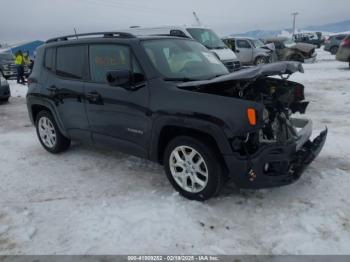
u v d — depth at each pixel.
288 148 3.20
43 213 3.56
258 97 3.52
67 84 4.70
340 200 3.48
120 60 4.06
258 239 2.95
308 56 19.09
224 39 19.34
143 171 4.54
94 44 4.41
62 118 4.93
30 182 4.39
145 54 3.86
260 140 3.24
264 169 3.19
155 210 3.45
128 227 3.20
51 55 5.10
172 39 4.46
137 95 3.79
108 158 5.11
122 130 4.07
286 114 3.73
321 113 7.34
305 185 3.83
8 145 6.18
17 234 3.20
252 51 18.56
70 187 4.17
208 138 3.38
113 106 4.06
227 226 3.14
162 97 3.57
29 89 5.46
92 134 4.53
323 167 4.30
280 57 19.52
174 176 3.71
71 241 3.06
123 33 4.27
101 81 4.29
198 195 3.53
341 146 5.05
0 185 4.34
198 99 3.33
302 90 3.92
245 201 3.54
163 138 3.76
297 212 3.30
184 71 3.99
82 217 3.43
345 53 15.41
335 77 13.05
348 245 2.80
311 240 2.88
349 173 4.10
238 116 3.09
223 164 3.38
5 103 11.11
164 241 2.98
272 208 3.39
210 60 4.55
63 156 5.32
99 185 4.18
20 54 16.34
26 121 8.26
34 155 5.48
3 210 3.65
